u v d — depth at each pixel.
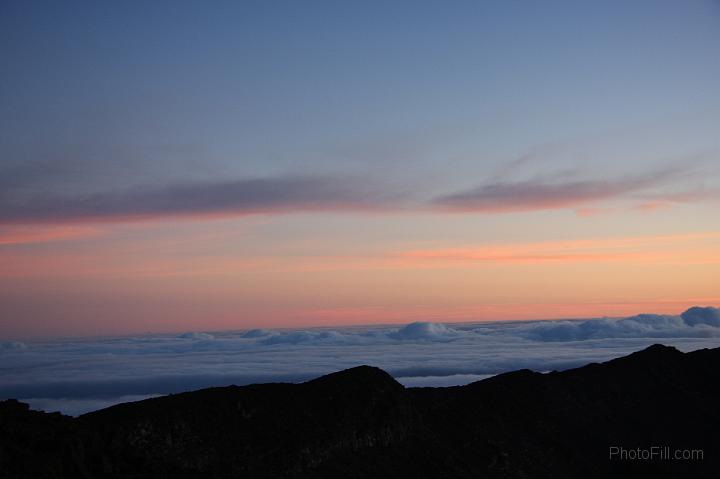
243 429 56.19
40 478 40.88
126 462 47.78
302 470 54.16
